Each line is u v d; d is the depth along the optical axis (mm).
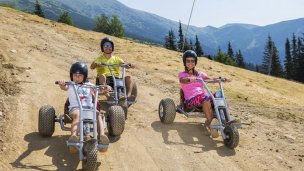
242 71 24281
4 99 9062
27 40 17625
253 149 7930
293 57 103000
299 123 10492
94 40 22797
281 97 15883
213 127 7863
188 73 8945
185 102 8781
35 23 24219
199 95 8547
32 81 10969
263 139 8648
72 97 7156
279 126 9914
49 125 7191
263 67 108625
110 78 9594
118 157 6957
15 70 11852
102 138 6270
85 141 6109
